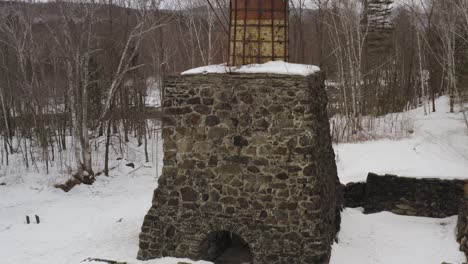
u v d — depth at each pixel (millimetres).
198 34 35406
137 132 34156
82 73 27547
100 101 32031
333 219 12383
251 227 10383
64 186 23969
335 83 39562
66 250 13234
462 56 33781
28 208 20438
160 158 30391
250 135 10414
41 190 23562
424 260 11625
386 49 41406
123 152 30797
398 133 29422
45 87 31750
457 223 13883
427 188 16391
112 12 34531
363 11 40031
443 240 13078
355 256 11594
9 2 35875
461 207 13570
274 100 10266
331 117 36406
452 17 33125
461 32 33562
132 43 32844
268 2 11289
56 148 30922
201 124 10672
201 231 10672
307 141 10148
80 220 17797
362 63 37500
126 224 15297
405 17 48562
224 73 10539
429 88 42938
